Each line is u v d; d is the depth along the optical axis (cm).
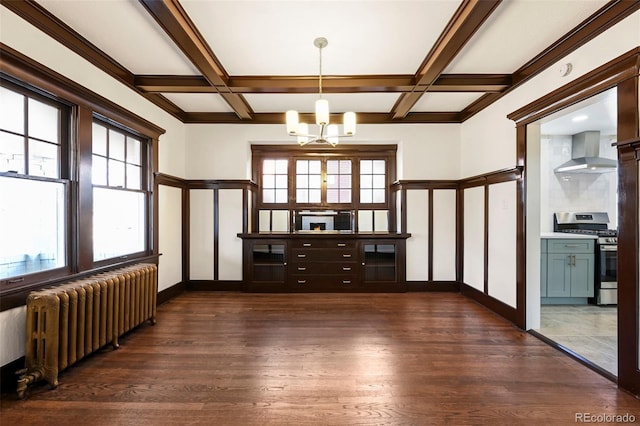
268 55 288
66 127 255
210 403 196
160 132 386
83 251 263
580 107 258
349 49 277
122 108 307
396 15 229
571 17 226
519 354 263
